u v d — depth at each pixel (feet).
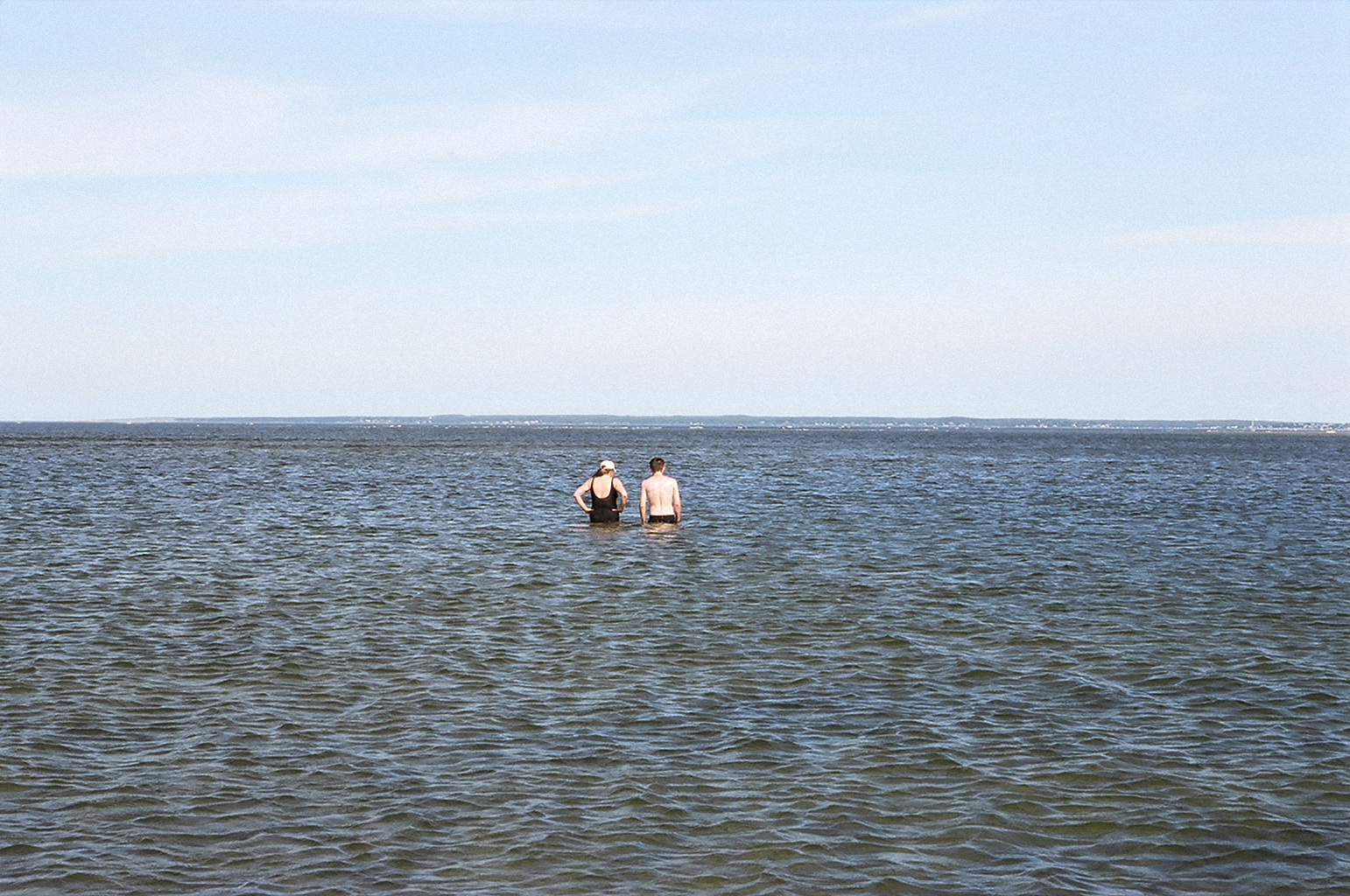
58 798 32.12
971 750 37.27
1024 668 49.08
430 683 45.50
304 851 28.71
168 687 44.62
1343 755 37.01
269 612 61.21
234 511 123.95
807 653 51.78
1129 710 42.27
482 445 456.86
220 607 62.39
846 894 26.73
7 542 91.40
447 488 168.66
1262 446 555.28
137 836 29.58
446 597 66.44
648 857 28.60
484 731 39.01
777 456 343.87
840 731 39.34
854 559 84.69
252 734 38.32
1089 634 56.34
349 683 45.42
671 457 328.70
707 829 30.45
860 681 46.57
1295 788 33.86
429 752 36.58
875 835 30.17
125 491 155.33
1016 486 187.32
